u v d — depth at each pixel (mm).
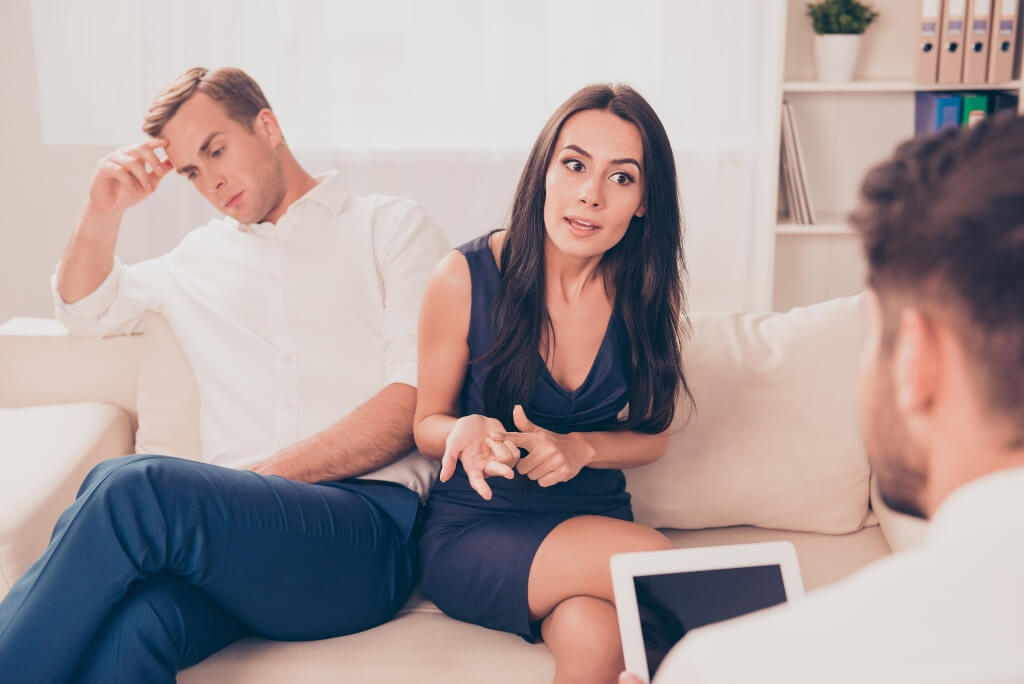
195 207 3270
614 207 1357
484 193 3361
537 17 3201
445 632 1397
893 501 506
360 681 1267
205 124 1670
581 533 1314
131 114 3279
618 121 1349
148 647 1192
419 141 3342
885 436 482
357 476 1565
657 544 1288
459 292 1450
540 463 1307
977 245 420
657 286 1439
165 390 1760
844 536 1569
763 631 439
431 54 3262
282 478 1418
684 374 1568
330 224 1735
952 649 391
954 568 414
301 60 3223
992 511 420
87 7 3195
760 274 3186
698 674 430
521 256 1420
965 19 2789
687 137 3279
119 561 1178
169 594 1231
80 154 3316
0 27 3207
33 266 3410
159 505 1211
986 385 430
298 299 1710
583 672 1223
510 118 3289
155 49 3215
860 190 482
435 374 1484
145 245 3299
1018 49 2857
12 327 1902
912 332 449
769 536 1575
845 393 1562
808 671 406
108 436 1730
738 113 3238
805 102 3205
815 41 3014
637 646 960
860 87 2918
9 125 3291
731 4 3168
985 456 445
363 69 3279
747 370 1579
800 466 1550
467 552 1383
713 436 1566
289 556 1329
